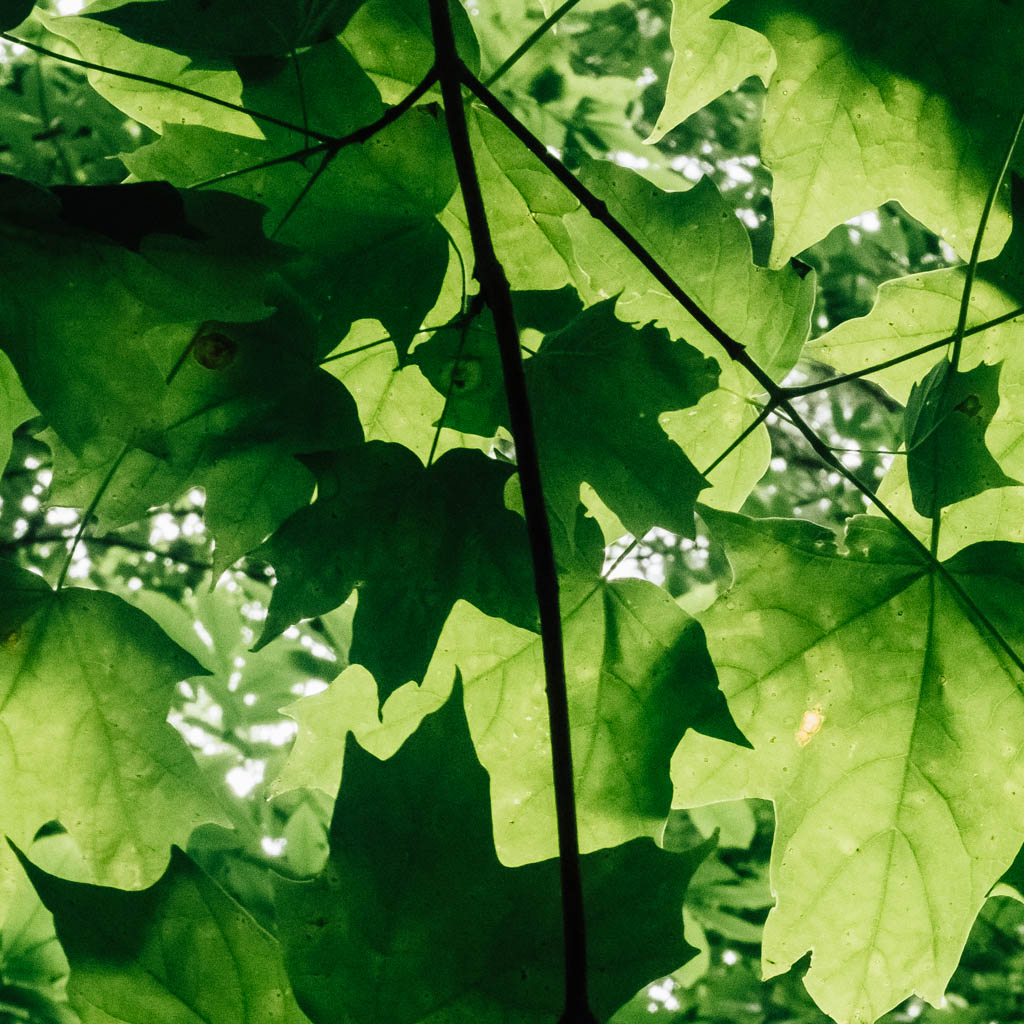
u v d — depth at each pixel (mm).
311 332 897
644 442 893
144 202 868
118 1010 841
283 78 894
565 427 893
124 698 898
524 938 840
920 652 918
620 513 894
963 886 918
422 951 840
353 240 898
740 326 921
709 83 937
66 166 1972
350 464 889
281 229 896
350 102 896
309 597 883
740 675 917
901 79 916
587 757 901
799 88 919
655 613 897
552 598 837
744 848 1595
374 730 906
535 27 1541
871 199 928
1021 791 918
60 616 895
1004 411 932
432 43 906
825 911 918
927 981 919
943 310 935
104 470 894
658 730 898
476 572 885
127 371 873
